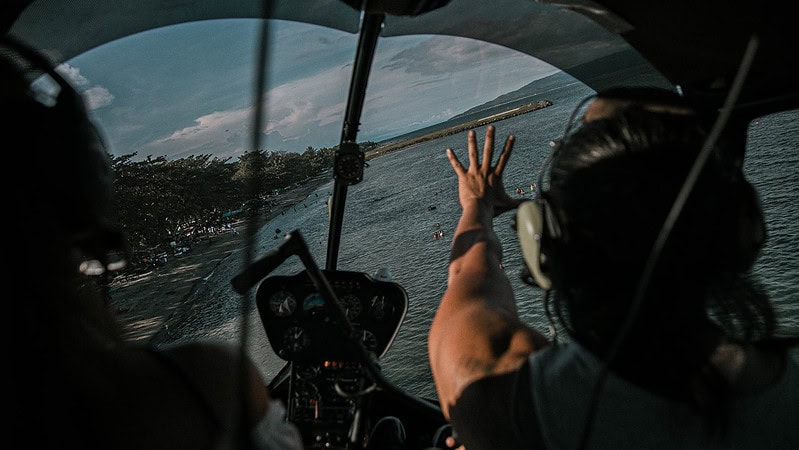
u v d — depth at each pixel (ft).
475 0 3.56
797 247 14.60
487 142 2.69
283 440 1.51
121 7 2.92
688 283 1.33
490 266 2.24
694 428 1.35
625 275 1.37
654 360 1.35
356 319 5.49
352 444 4.87
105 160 1.40
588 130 1.50
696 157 1.37
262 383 1.51
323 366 5.36
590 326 1.44
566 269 1.47
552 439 1.49
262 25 1.02
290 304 5.41
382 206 89.10
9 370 1.07
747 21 2.31
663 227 1.33
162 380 1.28
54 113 1.24
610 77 3.78
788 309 10.65
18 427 1.07
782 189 22.04
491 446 1.63
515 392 1.57
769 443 1.35
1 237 1.09
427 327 24.63
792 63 2.44
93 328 1.25
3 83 1.17
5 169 1.12
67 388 1.12
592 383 1.44
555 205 1.49
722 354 1.37
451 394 1.76
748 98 2.94
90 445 1.14
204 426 1.29
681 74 3.01
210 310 13.37
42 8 2.59
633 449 1.40
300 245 3.90
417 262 47.03
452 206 72.43
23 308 1.09
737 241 1.39
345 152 4.71
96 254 1.34
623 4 2.66
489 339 1.76
